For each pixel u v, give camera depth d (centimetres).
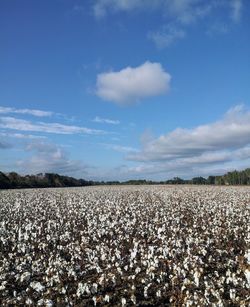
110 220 2900
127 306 1184
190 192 6006
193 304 1118
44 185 10219
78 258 1725
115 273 1479
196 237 2088
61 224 2692
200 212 3136
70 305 1169
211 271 1502
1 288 1317
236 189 6919
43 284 1381
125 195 5388
